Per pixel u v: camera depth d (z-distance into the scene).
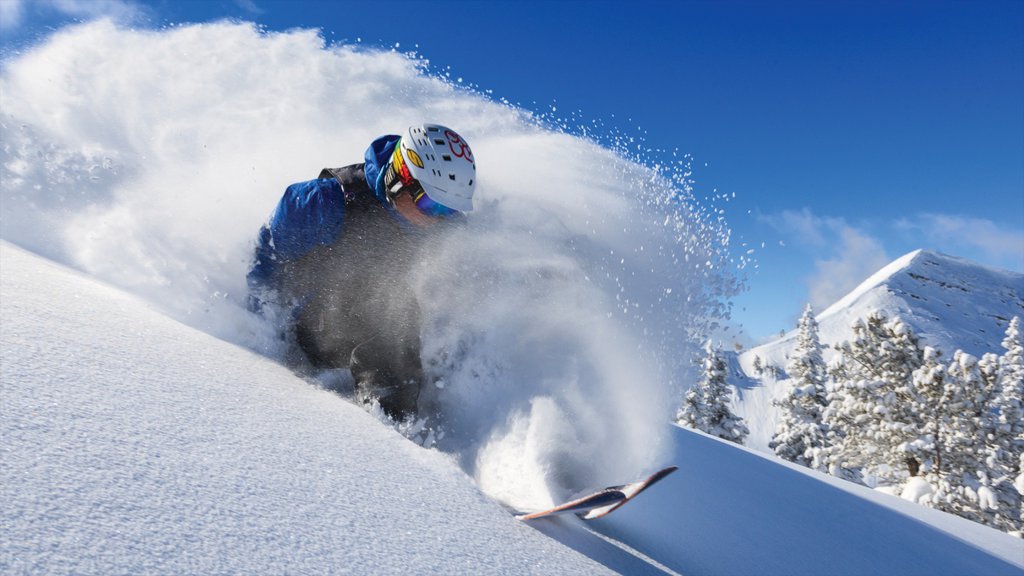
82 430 1.04
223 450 1.20
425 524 1.23
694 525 2.29
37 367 1.24
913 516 4.15
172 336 2.03
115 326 1.83
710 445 4.75
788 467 4.96
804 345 26.12
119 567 0.73
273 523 0.99
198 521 0.90
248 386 1.77
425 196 2.66
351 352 2.57
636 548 1.79
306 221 2.70
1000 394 18.06
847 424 19.69
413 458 1.66
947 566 2.85
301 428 1.55
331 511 1.12
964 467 17.08
